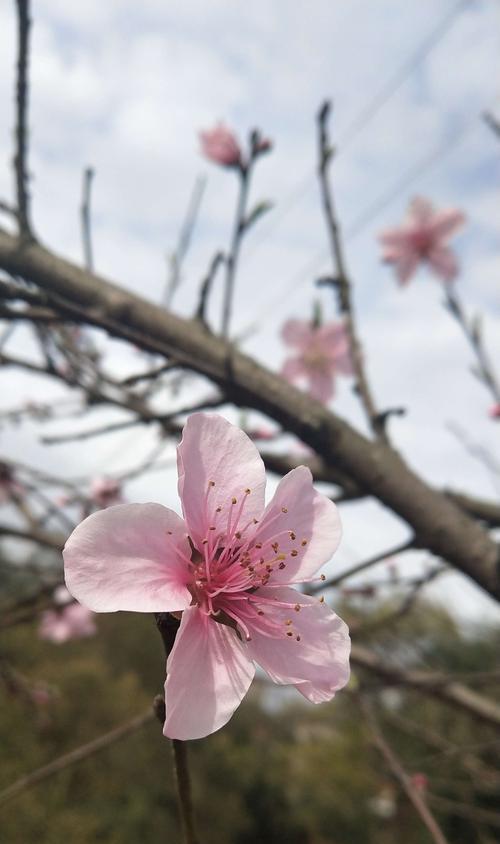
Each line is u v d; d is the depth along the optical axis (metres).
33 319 0.14
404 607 0.20
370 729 0.18
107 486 0.24
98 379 0.18
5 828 0.71
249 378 0.16
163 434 0.20
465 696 0.22
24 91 0.16
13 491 0.25
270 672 0.10
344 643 0.10
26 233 0.17
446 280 0.26
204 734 0.09
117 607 0.09
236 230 0.16
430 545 0.16
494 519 0.18
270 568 0.10
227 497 0.10
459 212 0.26
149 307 0.17
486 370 0.19
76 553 0.09
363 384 0.17
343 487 0.18
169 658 0.09
